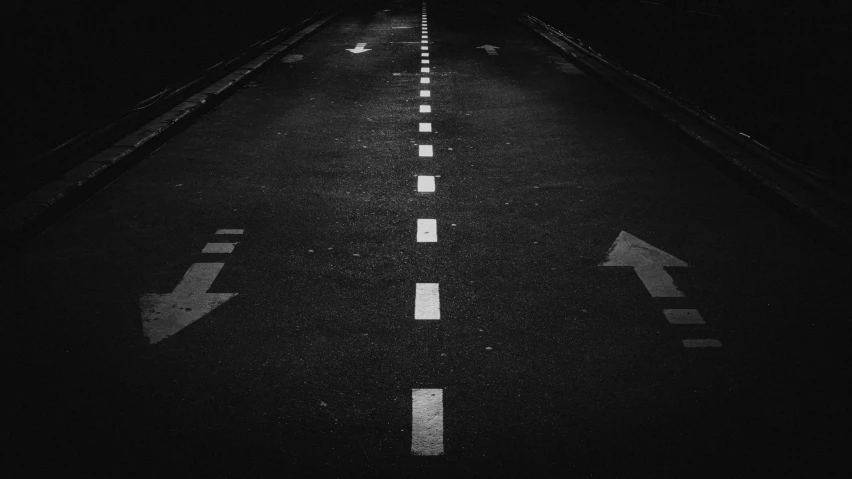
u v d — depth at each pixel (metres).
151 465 3.68
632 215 7.48
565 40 22.08
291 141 10.70
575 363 4.66
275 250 6.54
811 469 3.68
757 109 9.48
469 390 4.36
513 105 13.43
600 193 8.22
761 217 7.39
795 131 8.48
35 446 3.82
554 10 28.11
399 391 4.34
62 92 9.33
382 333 5.04
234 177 8.81
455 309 5.41
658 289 5.75
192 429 3.97
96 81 10.36
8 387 4.37
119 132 9.86
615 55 17.64
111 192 8.16
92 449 3.80
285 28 24.75
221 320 5.23
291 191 8.28
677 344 4.90
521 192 8.27
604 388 4.38
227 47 18.44
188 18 15.19
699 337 5.00
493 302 5.52
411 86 15.44
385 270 6.12
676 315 5.32
